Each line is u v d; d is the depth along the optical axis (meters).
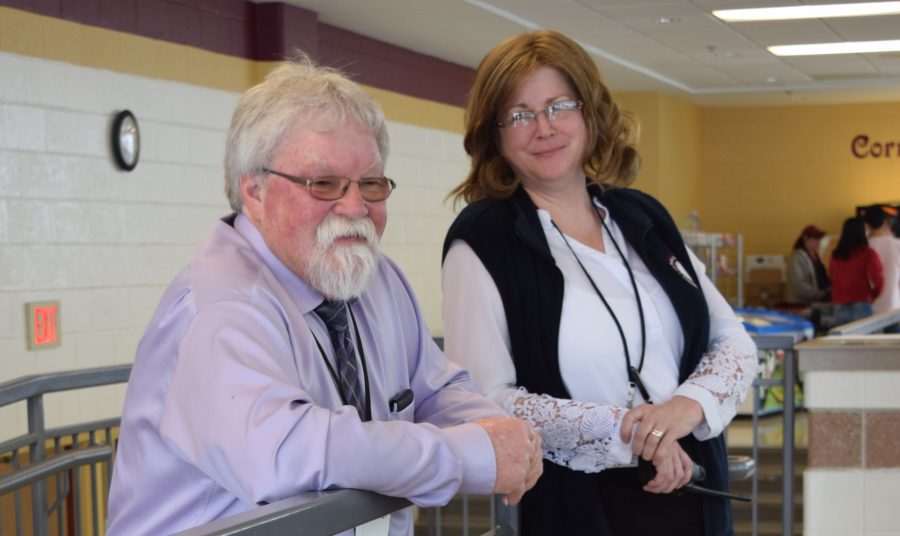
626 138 2.34
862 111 14.34
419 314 1.85
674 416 2.06
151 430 1.47
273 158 1.54
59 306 5.22
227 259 1.52
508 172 2.30
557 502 2.11
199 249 1.55
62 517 3.00
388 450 1.33
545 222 2.21
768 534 5.34
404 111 8.92
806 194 14.61
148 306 5.85
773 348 3.19
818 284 12.89
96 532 3.20
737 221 14.84
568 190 2.27
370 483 1.31
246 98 1.58
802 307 13.52
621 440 2.04
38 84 5.10
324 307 1.59
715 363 2.21
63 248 5.26
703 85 12.59
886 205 13.44
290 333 1.49
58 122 5.22
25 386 2.72
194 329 1.42
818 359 2.77
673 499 2.13
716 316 2.37
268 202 1.55
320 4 7.12
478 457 1.44
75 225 5.33
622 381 2.14
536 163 2.19
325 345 1.58
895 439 2.76
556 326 2.12
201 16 6.41
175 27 6.14
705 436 2.13
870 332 3.71
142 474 1.48
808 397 2.79
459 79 9.99
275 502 1.21
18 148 4.99
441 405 1.80
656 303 2.20
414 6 7.26
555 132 2.18
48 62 5.16
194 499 1.45
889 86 12.52
